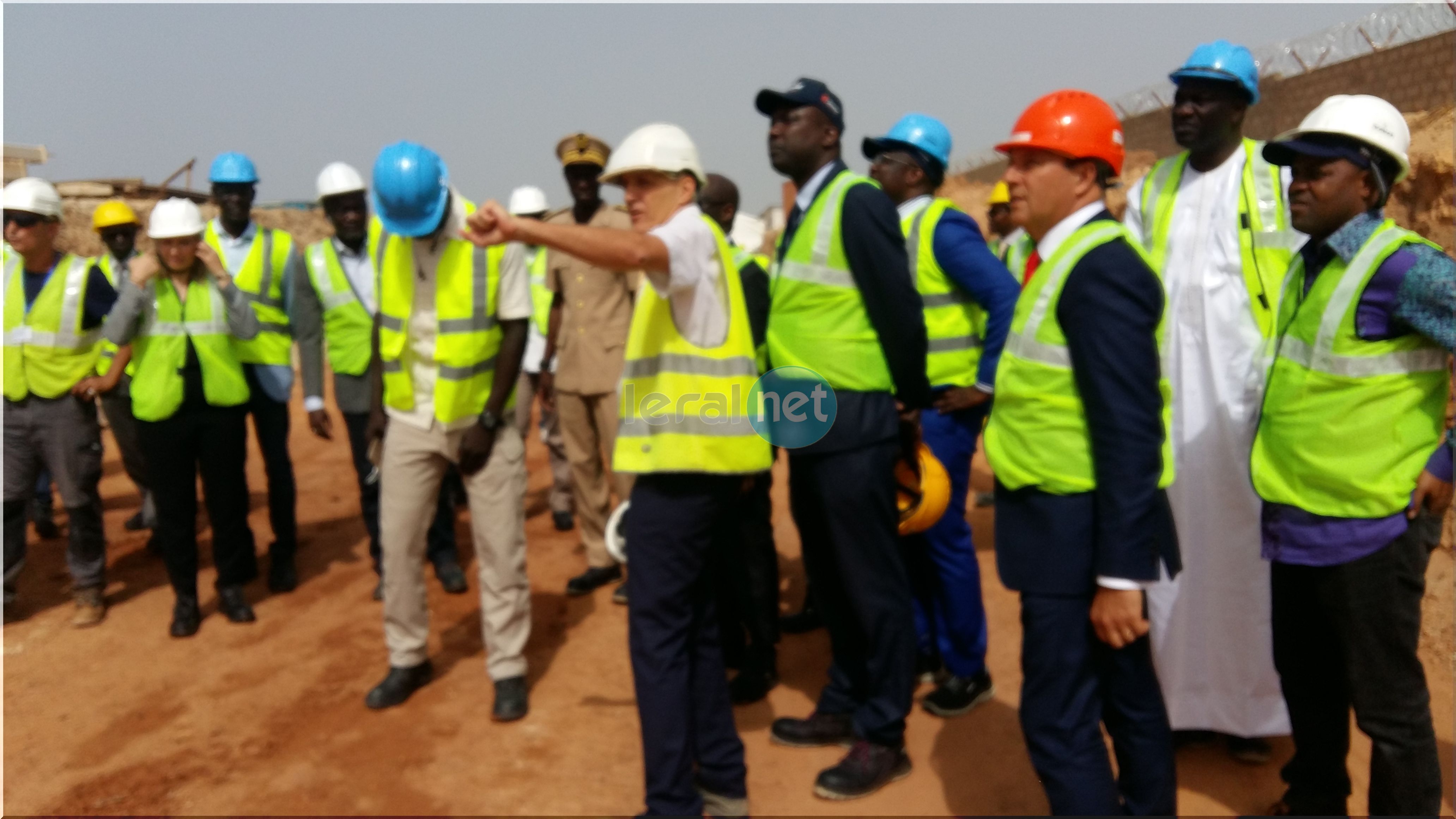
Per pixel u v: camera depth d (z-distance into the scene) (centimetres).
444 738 362
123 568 570
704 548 288
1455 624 394
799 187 326
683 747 285
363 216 502
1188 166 335
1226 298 317
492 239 241
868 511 302
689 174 288
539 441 945
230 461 468
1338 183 247
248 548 518
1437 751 255
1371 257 242
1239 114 320
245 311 451
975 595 361
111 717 385
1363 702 254
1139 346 222
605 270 477
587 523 505
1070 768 240
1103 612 229
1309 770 284
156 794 329
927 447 351
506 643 375
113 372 465
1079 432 235
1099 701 247
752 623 385
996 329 343
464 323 361
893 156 384
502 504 372
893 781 321
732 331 284
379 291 376
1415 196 493
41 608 507
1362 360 246
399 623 387
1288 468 262
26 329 460
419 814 314
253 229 519
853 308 303
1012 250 536
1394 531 246
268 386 505
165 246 444
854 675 348
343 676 417
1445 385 244
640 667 286
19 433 471
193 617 465
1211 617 327
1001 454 249
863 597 308
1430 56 865
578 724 370
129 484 767
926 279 369
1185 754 338
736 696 387
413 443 371
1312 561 257
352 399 503
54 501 734
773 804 312
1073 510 238
